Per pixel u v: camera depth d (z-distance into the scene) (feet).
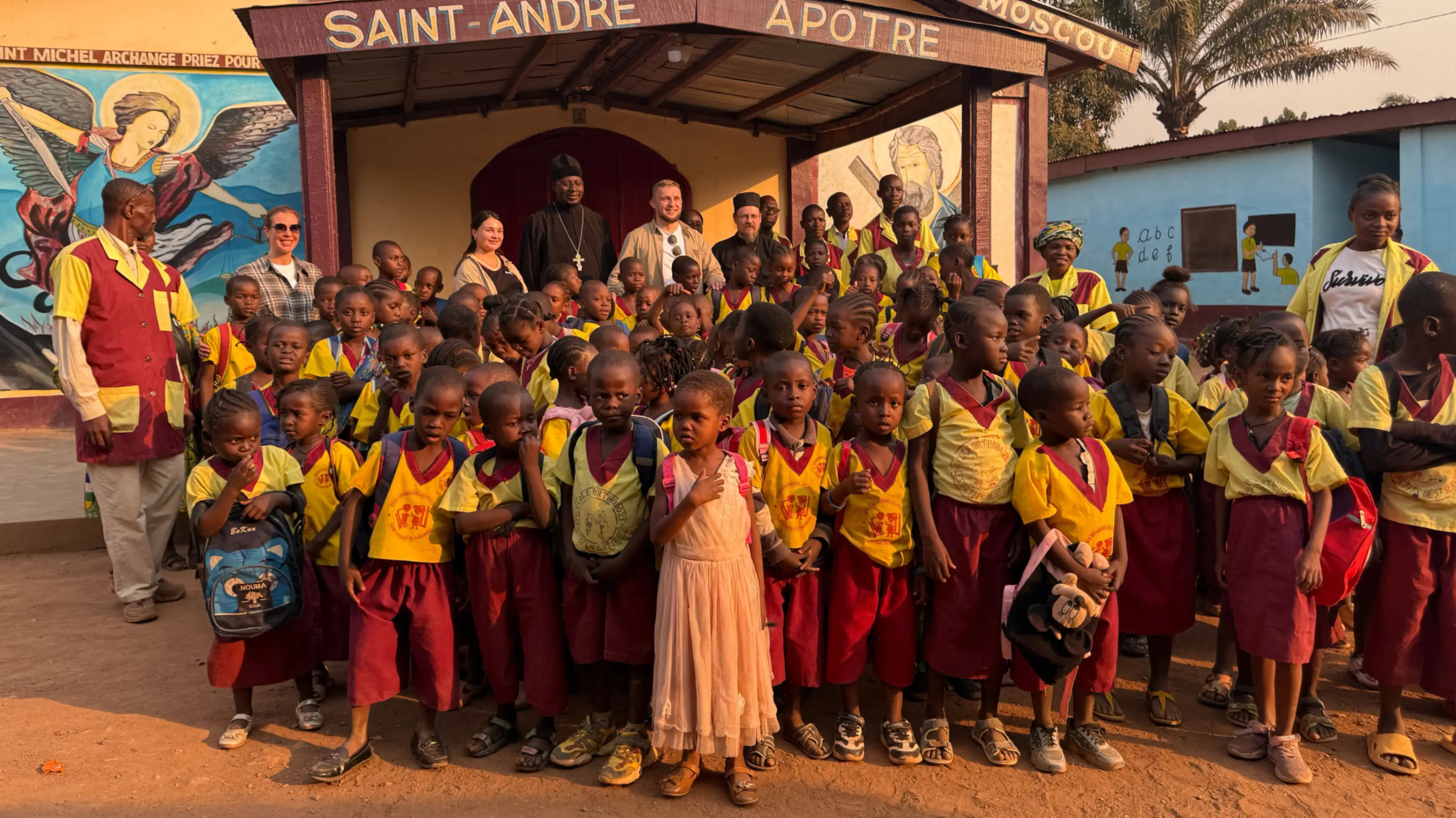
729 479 11.85
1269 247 69.92
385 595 12.71
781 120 38.45
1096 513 12.39
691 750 12.09
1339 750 13.15
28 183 33.78
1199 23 84.07
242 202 35.17
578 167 28.12
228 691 15.12
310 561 14.34
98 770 12.56
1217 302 73.56
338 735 13.75
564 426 14.21
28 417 34.83
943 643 12.82
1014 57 25.55
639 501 12.42
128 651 16.65
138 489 18.15
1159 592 14.03
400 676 13.05
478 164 36.73
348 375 17.84
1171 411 14.26
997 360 12.84
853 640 12.84
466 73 30.01
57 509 24.07
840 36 23.21
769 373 12.74
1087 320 19.40
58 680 15.39
